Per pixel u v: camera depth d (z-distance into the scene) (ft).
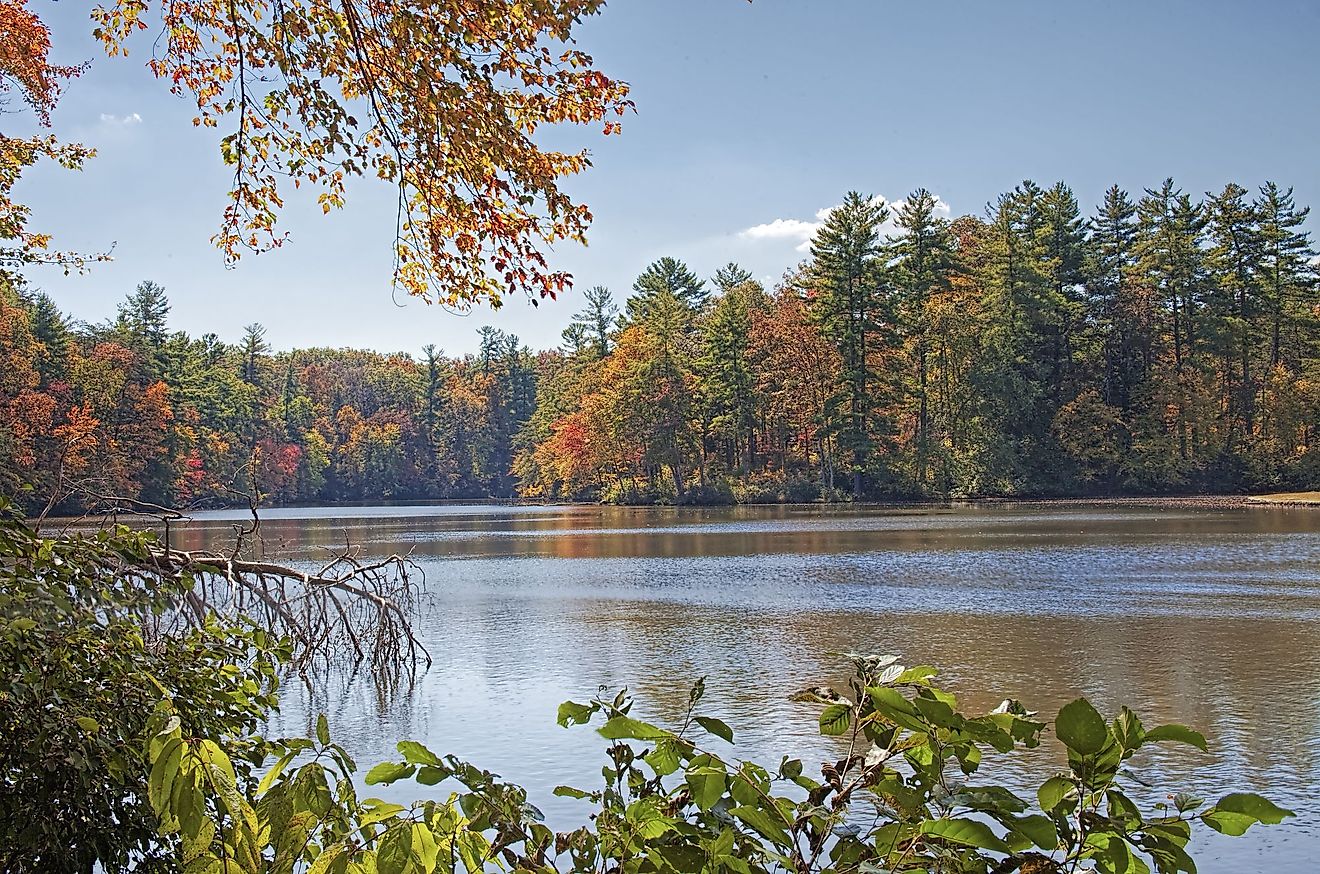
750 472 241.14
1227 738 36.78
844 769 7.84
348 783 8.16
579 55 15.71
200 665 13.42
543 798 31.24
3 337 163.94
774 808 7.42
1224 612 64.44
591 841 7.98
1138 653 52.16
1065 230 233.35
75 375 193.06
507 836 7.89
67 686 11.00
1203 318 224.94
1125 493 222.28
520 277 17.30
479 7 14.85
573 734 38.40
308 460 317.63
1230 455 222.48
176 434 204.13
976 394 221.25
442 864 7.27
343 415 353.72
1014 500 214.48
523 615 67.56
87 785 10.36
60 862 10.24
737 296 237.25
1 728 10.34
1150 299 228.63
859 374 215.31
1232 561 92.79
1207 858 26.43
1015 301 222.89
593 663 51.78
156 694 11.57
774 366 227.40
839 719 7.91
